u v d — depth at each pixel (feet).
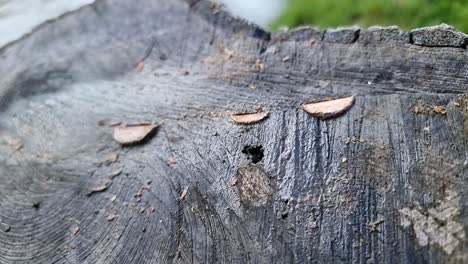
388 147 0.42
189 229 0.42
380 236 0.38
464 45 0.47
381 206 0.40
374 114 0.45
